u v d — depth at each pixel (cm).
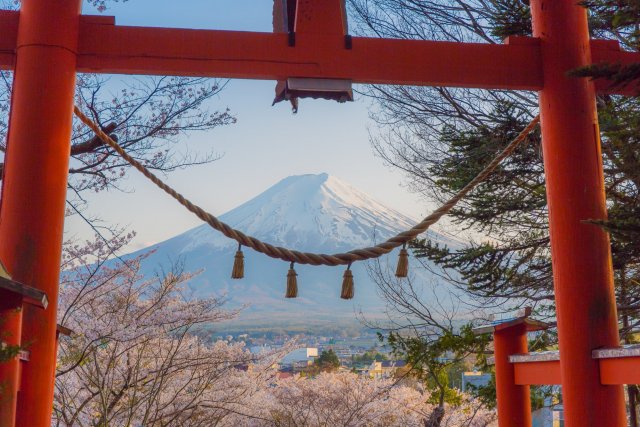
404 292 955
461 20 920
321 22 452
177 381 898
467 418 1077
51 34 418
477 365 827
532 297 901
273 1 479
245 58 442
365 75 451
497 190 889
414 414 1160
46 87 412
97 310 780
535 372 477
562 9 475
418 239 904
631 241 424
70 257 779
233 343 1039
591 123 464
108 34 434
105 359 839
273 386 1237
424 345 827
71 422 727
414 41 460
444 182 909
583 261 445
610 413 423
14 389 311
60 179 408
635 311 839
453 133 897
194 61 439
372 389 1156
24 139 405
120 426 842
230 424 1013
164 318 800
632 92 477
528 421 496
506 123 853
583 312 438
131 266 821
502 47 470
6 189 402
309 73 446
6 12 428
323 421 1133
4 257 392
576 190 453
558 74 467
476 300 955
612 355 410
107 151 726
